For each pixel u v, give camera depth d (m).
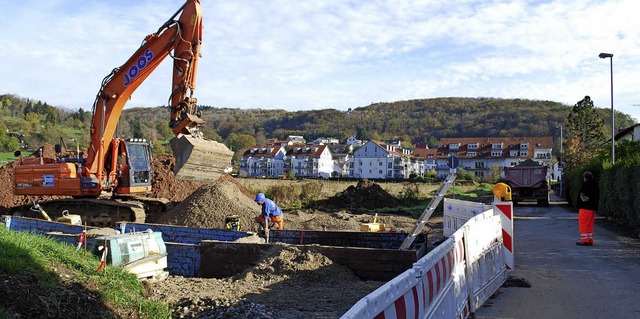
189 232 13.30
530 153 98.75
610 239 14.94
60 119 94.56
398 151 118.94
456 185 55.97
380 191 33.03
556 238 15.23
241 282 9.44
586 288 8.71
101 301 6.85
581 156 47.16
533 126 142.50
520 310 7.43
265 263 10.00
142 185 18.98
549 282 9.23
